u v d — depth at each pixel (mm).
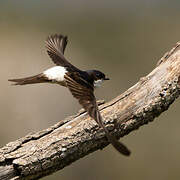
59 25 20828
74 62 18812
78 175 14648
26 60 18062
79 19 21297
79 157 7332
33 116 15945
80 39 20219
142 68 18906
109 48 19766
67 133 7230
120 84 17938
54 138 7176
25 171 6945
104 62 19078
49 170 7176
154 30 20594
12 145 7086
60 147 7129
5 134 15539
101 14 21625
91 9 21781
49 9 21375
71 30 20719
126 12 21750
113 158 15086
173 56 7934
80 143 7215
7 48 18641
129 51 19547
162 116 15867
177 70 7820
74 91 6105
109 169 14961
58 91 16422
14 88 16500
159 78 7762
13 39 19234
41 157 7023
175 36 20281
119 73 18562
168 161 15391
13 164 6961
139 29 20734
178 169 15242
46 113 16094
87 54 19359
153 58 19328
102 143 7352
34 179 7160
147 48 19703
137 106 7555
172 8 21766
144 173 15195
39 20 20766
